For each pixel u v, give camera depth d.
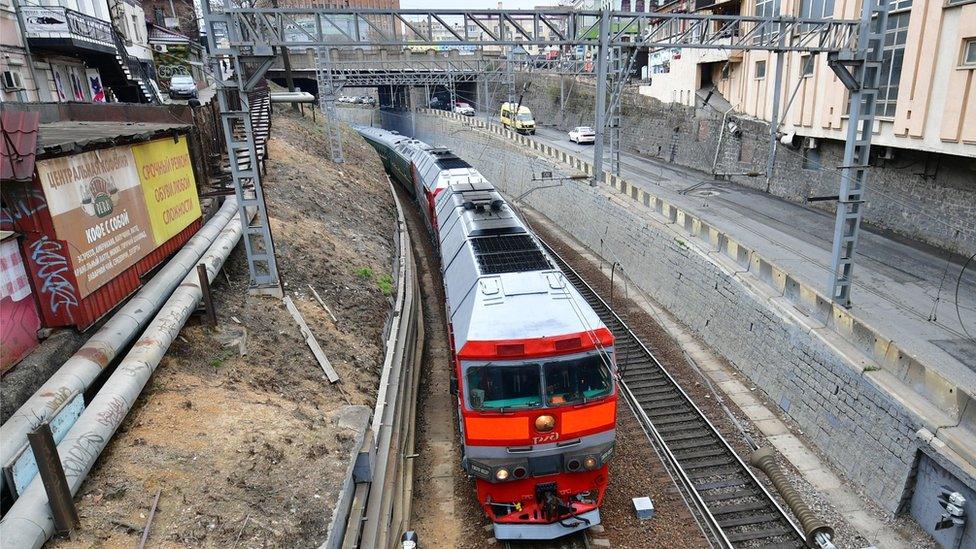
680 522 9.79
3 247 7.12
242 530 6.41
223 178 19.25
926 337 13.27
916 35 17.47
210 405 8.34
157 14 43.59
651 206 21.89
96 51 21.58
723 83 33.97
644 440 12.04
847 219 13.80
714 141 32.47
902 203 20.36
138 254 10.05
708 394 13.88
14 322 7.22
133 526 6.05
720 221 23.03
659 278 19.66
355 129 54.22
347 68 37.16
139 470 6.81
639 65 53.34
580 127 44.56
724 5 31.64
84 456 6.28
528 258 11.34
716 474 11.02
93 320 8.34
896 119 18.64
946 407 9.34
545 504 9.07
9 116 7.17
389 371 11.97
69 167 8.09
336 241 17.66
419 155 30.08
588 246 26.00
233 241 13.32
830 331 12.07
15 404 6.56
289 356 10.65
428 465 11.22
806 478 11.02
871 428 10.48
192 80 32.91
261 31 11.71
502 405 8.79
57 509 5.59
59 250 7.65
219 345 9.84
